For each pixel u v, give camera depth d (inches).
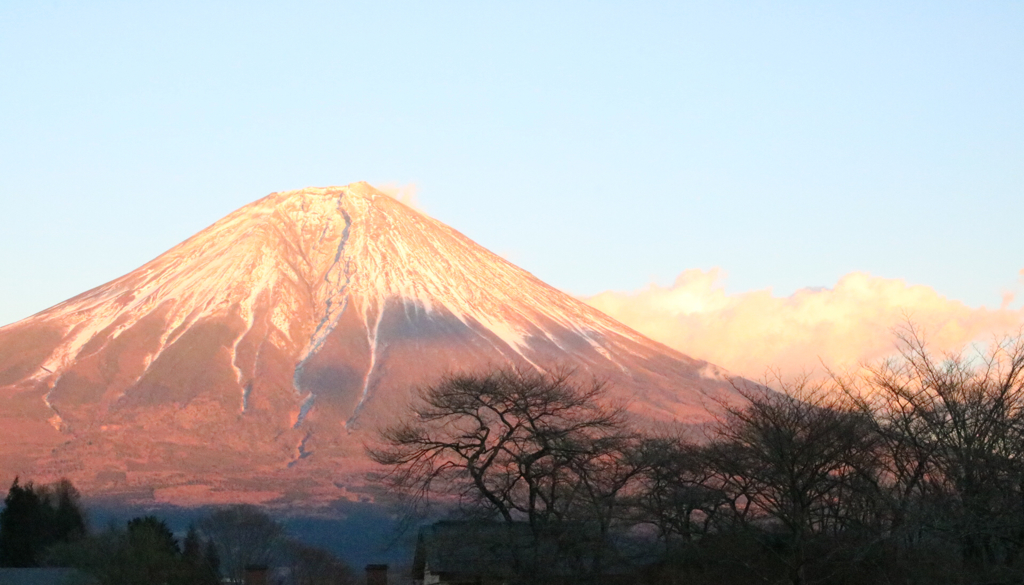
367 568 3159.5
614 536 1815.9
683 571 1664.6
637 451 1913.1
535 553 1807.3
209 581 3417.8
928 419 1325.0
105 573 3090.6
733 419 2348.7
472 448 2126.0
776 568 1541.6
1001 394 1314.0
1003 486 1273.4
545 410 2027.6
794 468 1462.8
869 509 1466.5
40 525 3892.7
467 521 1988.2
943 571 1259.8
